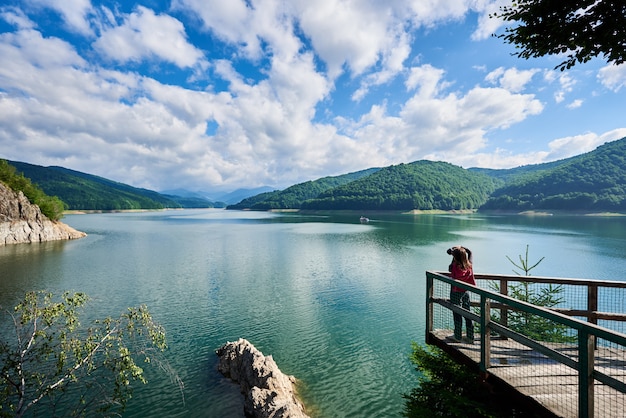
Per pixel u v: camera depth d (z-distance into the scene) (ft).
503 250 221.46
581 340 15.53
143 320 38.70
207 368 68.64
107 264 181.16
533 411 18.06
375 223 512.63
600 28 19.21
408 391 61.82
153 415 53.47
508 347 25.75
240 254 216.13
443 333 28.25
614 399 18.52
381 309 106.22
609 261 181.37
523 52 23.40
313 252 222.69
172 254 216.33
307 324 93.61
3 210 272.10
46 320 31.48
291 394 58.80
